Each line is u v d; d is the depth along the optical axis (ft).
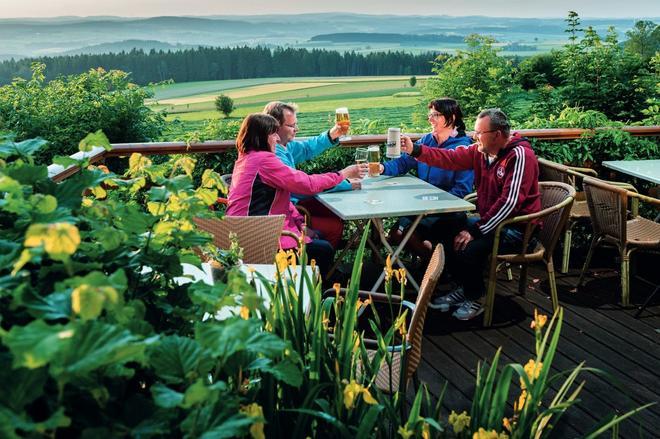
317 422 5.50
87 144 5.14
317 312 5.98
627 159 18.30
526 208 13.23
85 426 3.64
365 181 15.30
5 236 4.49
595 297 14.82
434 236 14.93
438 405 5.61
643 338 12.85
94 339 3.27
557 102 41.16
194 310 4.72
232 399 4.01
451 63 55.62
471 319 13.58
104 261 4.74
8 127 41.14
